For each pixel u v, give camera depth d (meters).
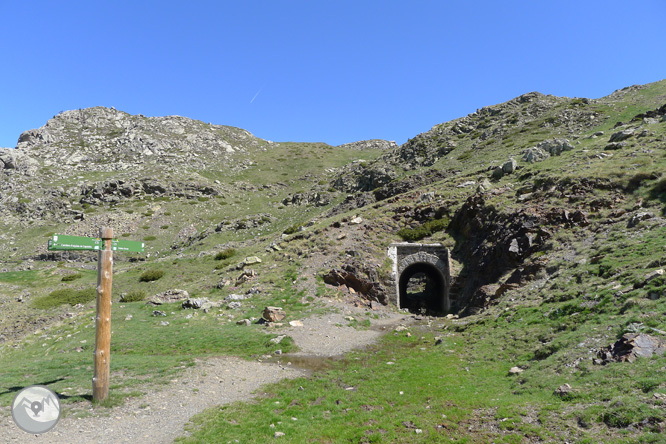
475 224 37.06
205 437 11.02
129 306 34.12
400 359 19.77
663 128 40.69
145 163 123.88
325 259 38.00
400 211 46.53
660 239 20.62
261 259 42.47
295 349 22.39
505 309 23.02
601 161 36.50
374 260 36.88
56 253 69.88
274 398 14.53
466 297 33.25
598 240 24.61
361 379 16.78
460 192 46.44
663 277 15.71
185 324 28.34
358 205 67.25
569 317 17.39
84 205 93.12
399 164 90.69
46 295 48.97
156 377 16.61
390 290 35.19
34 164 113.06
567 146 46.91
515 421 10.80
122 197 96.75
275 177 132.50
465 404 12.75
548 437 9.73
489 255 32.59
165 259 61.44
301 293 33.19
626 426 9.16
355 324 28.14
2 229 84.12
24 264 66.44
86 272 60.75
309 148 173.75
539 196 34.09
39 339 28.73
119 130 145.75
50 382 15.76
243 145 164.88
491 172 50.75
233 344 23.53
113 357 20.89
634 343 12.20
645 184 28.70
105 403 12.96
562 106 81.62
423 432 11.11
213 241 70.00
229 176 127.44
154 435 11.15
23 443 10.02
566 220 28.91
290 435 11.34
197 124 167.38
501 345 18.55
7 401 12.88
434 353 20.22
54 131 138.12
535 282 24.59
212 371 17.89
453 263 36.38
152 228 82.62
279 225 78.38
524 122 80.50
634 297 15.53
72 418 11.79
